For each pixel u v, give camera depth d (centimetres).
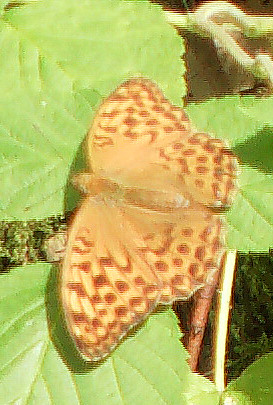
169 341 40
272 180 40
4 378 40
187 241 39
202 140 40
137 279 39
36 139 40
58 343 40
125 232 39
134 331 40
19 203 40
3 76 40
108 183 40
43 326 40
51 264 41
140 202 40
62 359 40
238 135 40
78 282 38
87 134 40
